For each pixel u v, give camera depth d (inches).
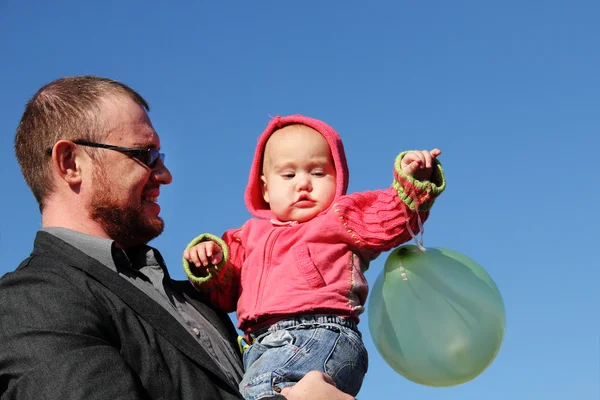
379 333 142.9
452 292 138.5
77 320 119.3
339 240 145.5
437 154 143.6
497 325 139.9
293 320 139.4
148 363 121.8
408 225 142.2
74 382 111.0
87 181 144.9
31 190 149.2
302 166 154.3
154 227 147.7
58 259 130.0
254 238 154.3
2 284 124.8
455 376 139.6
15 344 116.1
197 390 123.0
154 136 152.3
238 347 148.9
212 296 153.8
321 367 133.5
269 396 119.9
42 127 147.7
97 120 147.2
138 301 128.9
